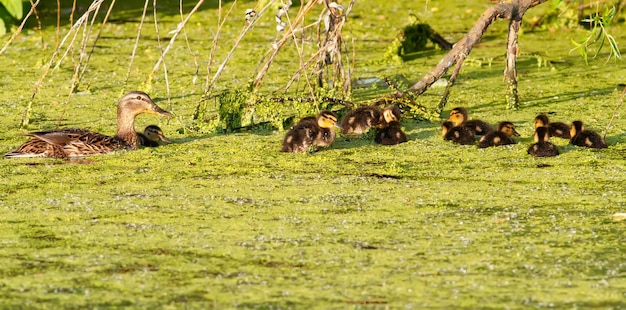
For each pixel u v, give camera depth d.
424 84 34.19
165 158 29.33
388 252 20.53
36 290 18.36
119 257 20.28
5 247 20.97
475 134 31.23
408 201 24.52
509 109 35.31
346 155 29.64
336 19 33.50
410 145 30.80
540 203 24.22
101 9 57.03
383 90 38.66
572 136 30.52
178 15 56.22
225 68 43.09
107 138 30.11
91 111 35.56
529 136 31.47
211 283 18.73
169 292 18.25
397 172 27.50
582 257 20.06
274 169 27.95
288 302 17.70
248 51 46.66
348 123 31.94
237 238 21.53
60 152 29.45
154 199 24.80
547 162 28.42
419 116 34.03
